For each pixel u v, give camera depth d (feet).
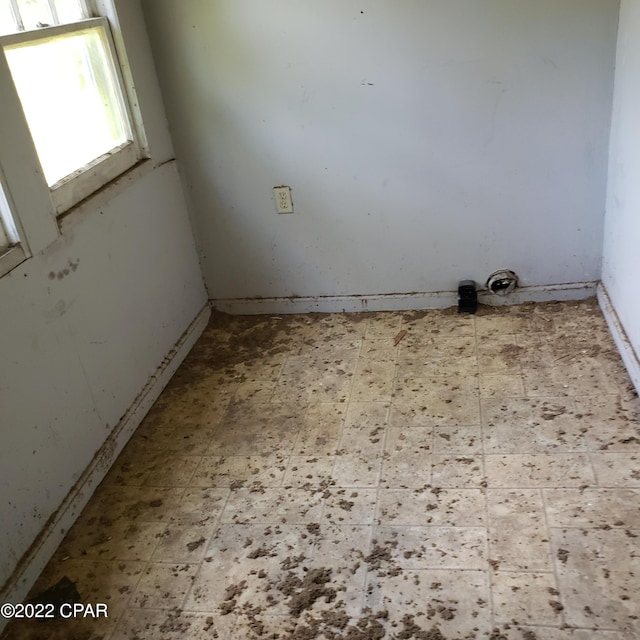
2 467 5.38
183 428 7.51
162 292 8.39
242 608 5.22
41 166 5.88
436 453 6.55
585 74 7.62
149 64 8.14
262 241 9.27
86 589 5.60
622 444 6.28
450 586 5.14
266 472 6.64
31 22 6.17
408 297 9.28
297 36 7.91
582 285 8.79
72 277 6.41
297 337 9.09
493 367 7.78
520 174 8.27
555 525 5.52
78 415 6.50
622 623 4.66
